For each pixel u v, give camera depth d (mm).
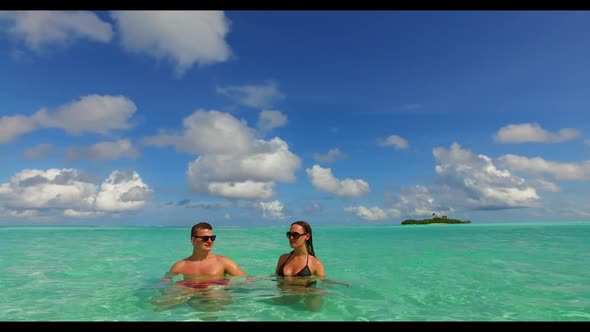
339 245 14016
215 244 14586
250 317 3584
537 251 10703
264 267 7633
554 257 9172
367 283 5621
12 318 3678
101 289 5082
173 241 16453
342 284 5105
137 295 4621
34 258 9422
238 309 3844
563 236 18016
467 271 6910
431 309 4027
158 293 4633
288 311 3799
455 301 4422
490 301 4434
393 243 14891
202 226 5477
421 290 5086
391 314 3799
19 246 13414
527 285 5484
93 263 8320
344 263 8297
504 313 3881
